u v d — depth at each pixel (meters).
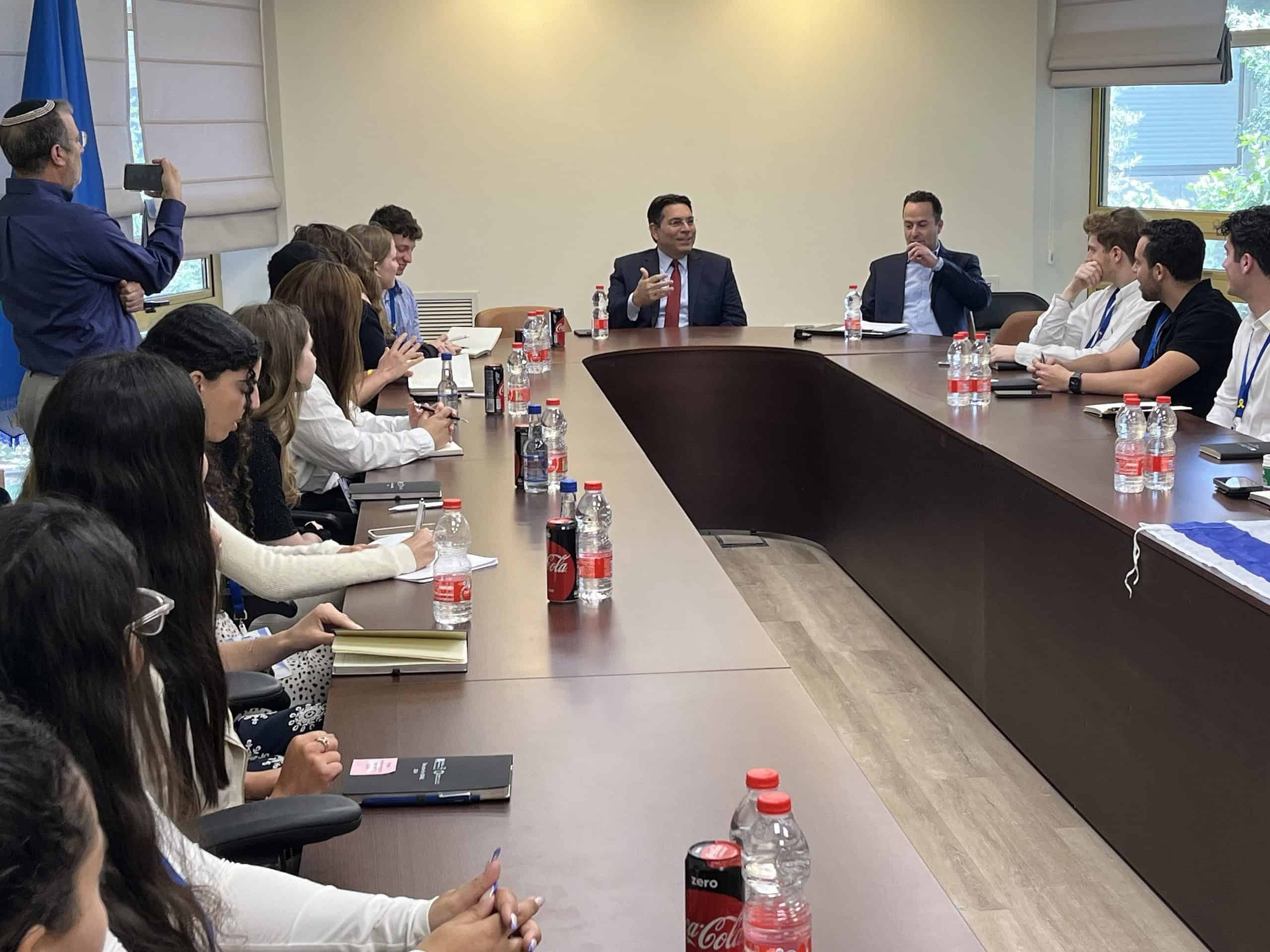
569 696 1.93
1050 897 2.82
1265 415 3.71
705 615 2.28
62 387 1.73
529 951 1.28
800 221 7.46
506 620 2.25
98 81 5.48
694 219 6.84
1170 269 4.02
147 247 4.06
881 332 5.77
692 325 6.34
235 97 6.61
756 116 7.33
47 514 1.26
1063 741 3.23
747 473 5.69
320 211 7.18
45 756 0.76
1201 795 2.58
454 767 1.67
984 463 3.63
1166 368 3.97
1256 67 6.36
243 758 1.94
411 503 3.05
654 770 1.69
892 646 4.41
